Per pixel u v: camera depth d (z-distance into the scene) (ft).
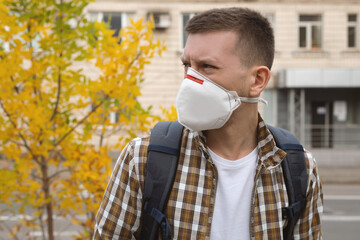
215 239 3.50
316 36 42.11
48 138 7.63
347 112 43.73
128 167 3.60
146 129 7.82
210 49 3.46
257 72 3.64
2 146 7.48
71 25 7.83
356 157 38.42
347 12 41.39
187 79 3.58
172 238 3.47
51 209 8.29
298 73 40.29
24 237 11.03
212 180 3.55
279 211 3.61
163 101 38.70
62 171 8.18
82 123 8.06
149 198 3.46
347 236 17.99
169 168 3.50
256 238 3.51
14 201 8.05
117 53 7.46
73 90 7.70
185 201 3.50
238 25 3.48
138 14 38.63
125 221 3.61
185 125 3.60
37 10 7.48
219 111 3.52
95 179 7.43
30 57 7.29
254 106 3.76
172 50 38.86
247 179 3.68
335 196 26.99
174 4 38.88
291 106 41.19
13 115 7.29
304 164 3.76
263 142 3.71
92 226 8.30
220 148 3.76
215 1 39.34
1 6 6.75
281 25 41.01
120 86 7.54
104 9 38.17
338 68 41.06
